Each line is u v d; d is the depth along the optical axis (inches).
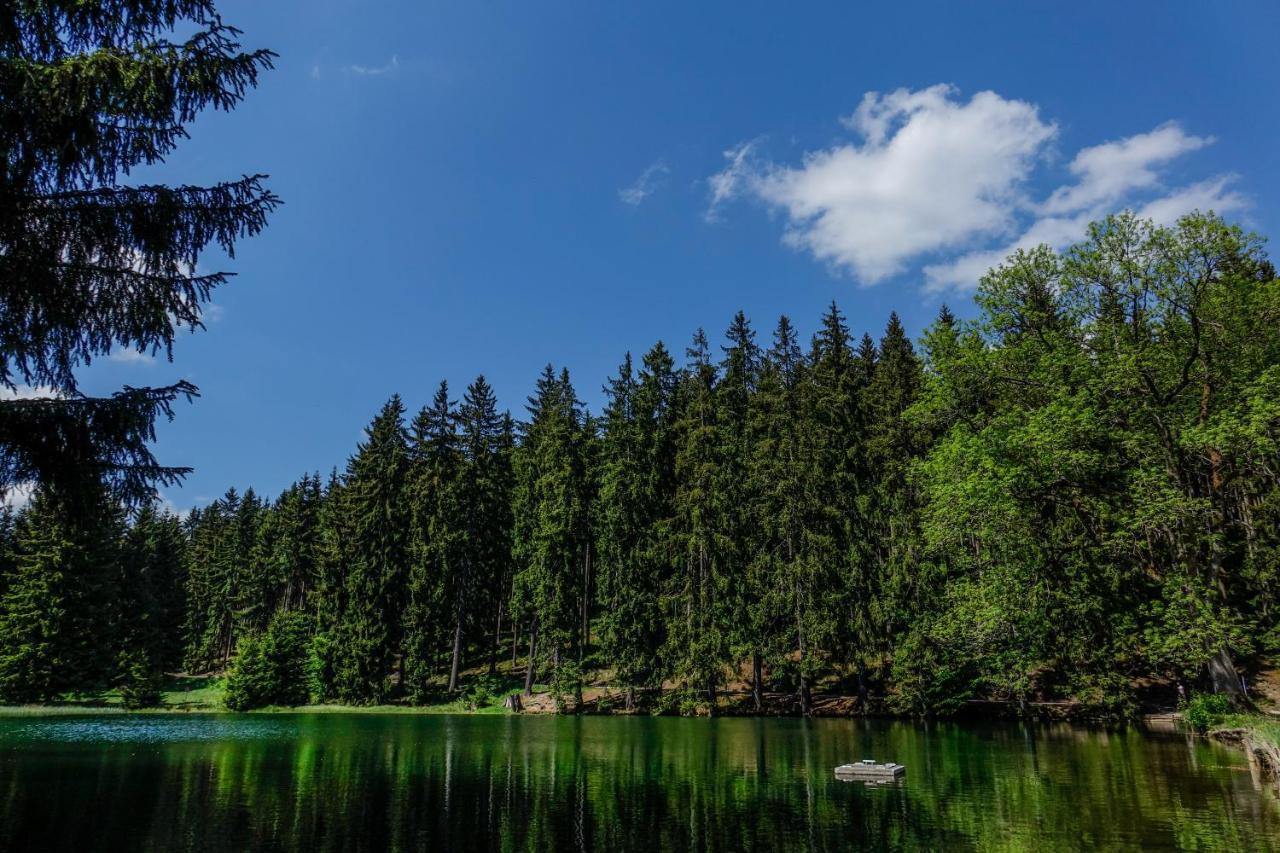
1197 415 888.3
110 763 826.8
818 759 831.7
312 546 2445.9
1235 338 868.0
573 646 1690.5
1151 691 1251.8
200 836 480.7
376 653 1803.6
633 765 797.9
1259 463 816.3
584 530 1827.0
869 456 1600.6
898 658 1327.5
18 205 285.4
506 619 2199.8
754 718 1405.0
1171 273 896.3
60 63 272.5
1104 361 924.6
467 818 534.0
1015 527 934.4
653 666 1579.7
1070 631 1043.3
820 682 1608.0
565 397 2148.1
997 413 1009.5
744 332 2085.4
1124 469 912.9
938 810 541.0
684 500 1654.8
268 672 1793.8
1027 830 472.4
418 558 1872.5
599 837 477.1
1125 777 653.9
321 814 548.1
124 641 2070.6
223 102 312.3
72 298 302.0
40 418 291.9
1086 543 940.0
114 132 304.7
